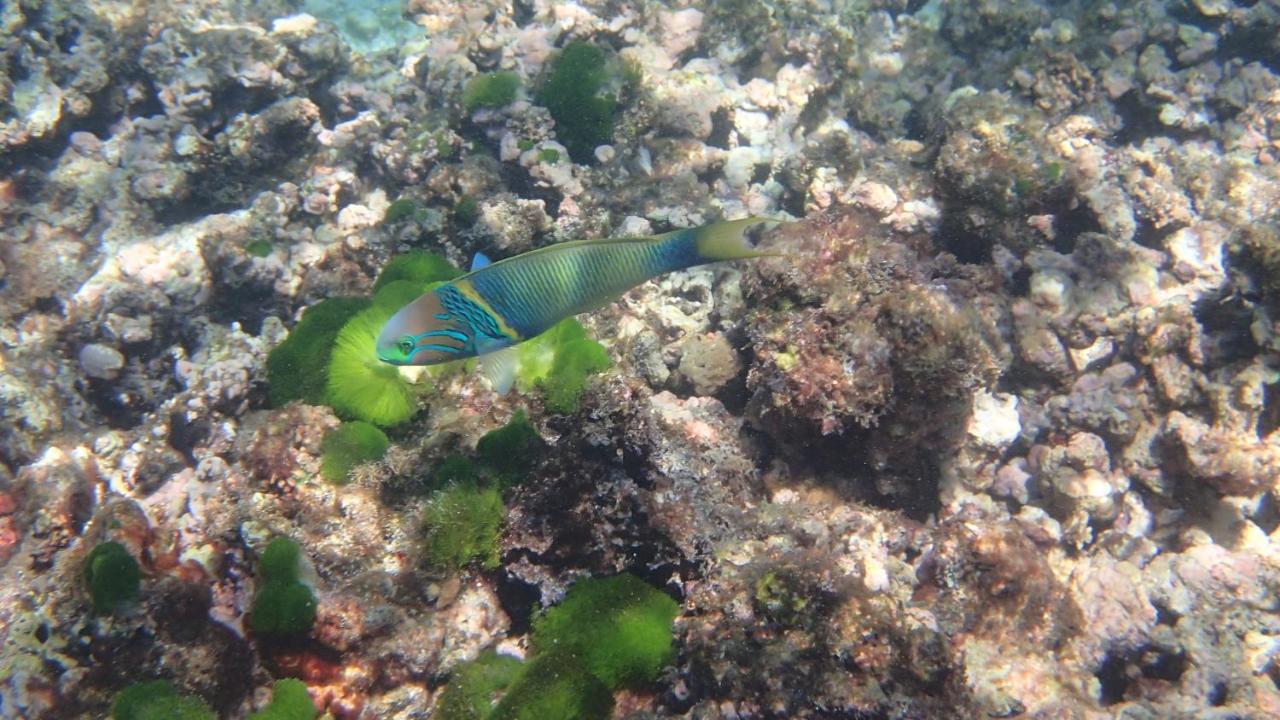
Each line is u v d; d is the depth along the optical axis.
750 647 0.43
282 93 0.96
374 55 1.13
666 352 0.69
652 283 0.76
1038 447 0.67
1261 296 0.66
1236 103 1.00
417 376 0.58
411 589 0.48
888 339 0.56
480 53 0.95
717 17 1.02
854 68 1.05
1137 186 0.82
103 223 0.90
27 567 0.56
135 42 0.98
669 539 0.49
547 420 0.54
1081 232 0.79
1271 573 0.58
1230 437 0.64
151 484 0.67
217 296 0.80
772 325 0.60
